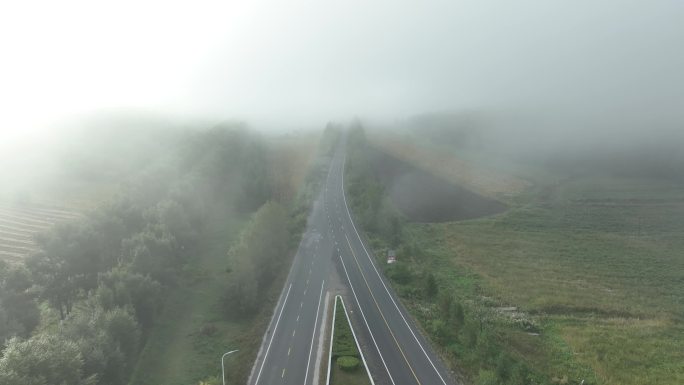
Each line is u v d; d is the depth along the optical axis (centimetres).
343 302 8812
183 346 7400
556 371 7094
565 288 10525
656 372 7238
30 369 4672
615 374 7100
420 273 10388
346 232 12788
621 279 11344
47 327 7494
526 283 10656
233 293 8569
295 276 10031
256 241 9544
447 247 12825
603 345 7962
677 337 8494
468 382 6425
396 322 8112
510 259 12212
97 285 8188
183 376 6619
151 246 8825
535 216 16088
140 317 7475
